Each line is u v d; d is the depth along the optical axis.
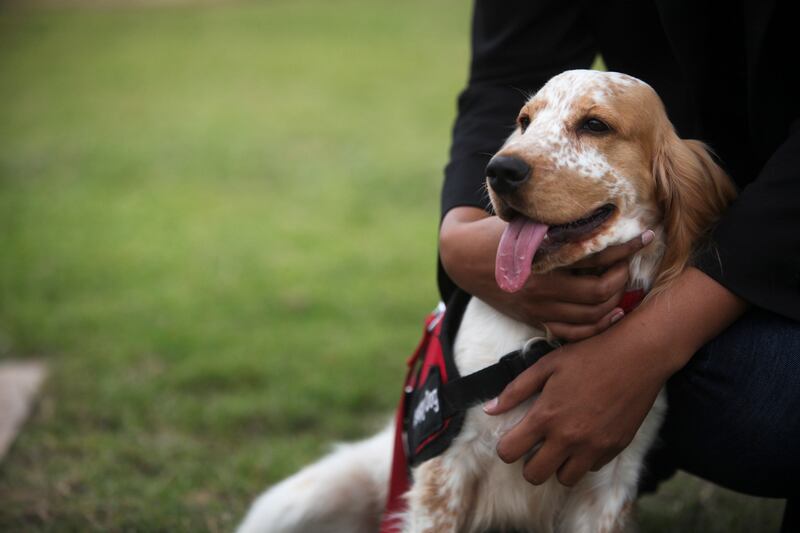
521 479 2.28
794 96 2.06
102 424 3.68
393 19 17.73
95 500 2.99
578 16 2.43
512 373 2.11
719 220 2.01
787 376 2.00
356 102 11.55
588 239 1.92
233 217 7.09
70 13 18.92
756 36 1.99
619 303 2.04
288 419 3.72
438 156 8.95
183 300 5.21
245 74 13.32
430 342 2.43
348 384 4.03
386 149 9.25
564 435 1.93
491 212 2.22
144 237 6.54
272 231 6.70
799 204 1.87
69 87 12.56
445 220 2.22
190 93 12.16
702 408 2.11
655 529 2.84
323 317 4.98
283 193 7.81
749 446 2.09
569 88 2.02
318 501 2.61
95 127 10.32
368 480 2.66
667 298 1.92
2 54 15.02
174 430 3.63
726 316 1.92
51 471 3.19
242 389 4.04
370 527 2.70
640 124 2.00
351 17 18.08
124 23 17.84
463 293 2.34
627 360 1.89
